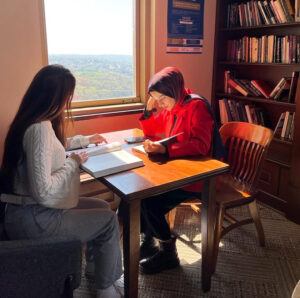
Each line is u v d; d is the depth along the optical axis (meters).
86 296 1.75
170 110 1.86
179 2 2.73
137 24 2.68
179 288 1.81
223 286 1.82
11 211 1.38
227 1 2.96
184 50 2.86
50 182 1.31
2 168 1.37
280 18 2.49
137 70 2.78
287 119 2.59
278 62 2.59
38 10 2.09
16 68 2.03
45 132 1.30
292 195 2.46
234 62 2.92
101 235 1.55
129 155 1.63
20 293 1.05
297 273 1.93
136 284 1.46
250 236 2.30
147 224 1.87
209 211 1.65
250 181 2.03
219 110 3.15
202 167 1.53
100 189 2.44
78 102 2.53
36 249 1.02
